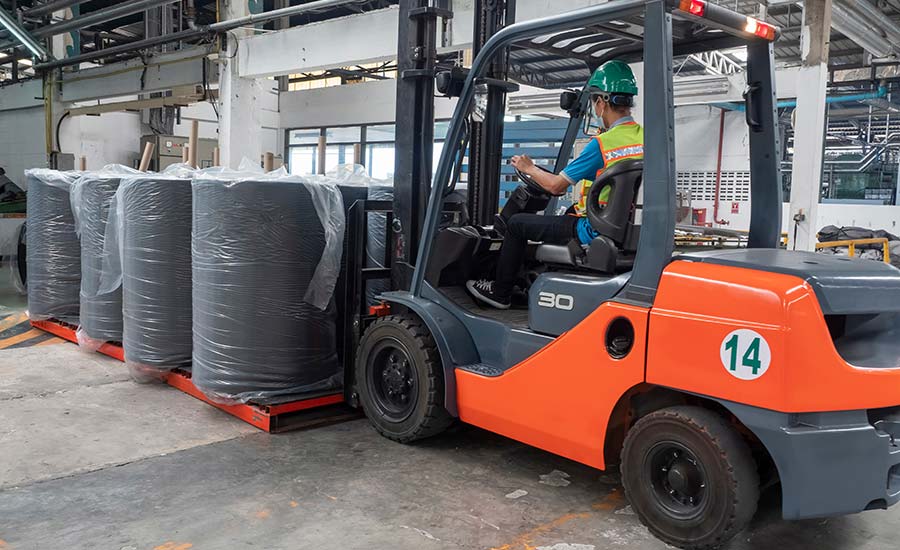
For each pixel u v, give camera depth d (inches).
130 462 133.3
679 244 307.9
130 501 116.6
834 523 115.0
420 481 127.5
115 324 204.7
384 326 146.3
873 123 640.4
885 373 96.8
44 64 460.8
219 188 150.3
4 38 455.5
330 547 102.6
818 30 270.4
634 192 115.3
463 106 130.1
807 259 105.0
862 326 104.8
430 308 139.9
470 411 132.6
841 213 493.0
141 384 184.5
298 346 156.8
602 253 115.0
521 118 401.4
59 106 481.7
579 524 112.2
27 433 147.1
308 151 554.3
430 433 141.9
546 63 358.0
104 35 589.3
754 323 92.7
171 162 506.3
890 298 99.0
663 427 104.0
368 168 510.9
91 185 203.9
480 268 149.8
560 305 118.3
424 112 153.8
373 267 174.7
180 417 159.6
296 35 314.2
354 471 131.3
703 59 403.2
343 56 298.7
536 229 133.0
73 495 118.3
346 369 159.3
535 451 143.6
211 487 122.8
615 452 113.6
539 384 118.9
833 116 580.1
